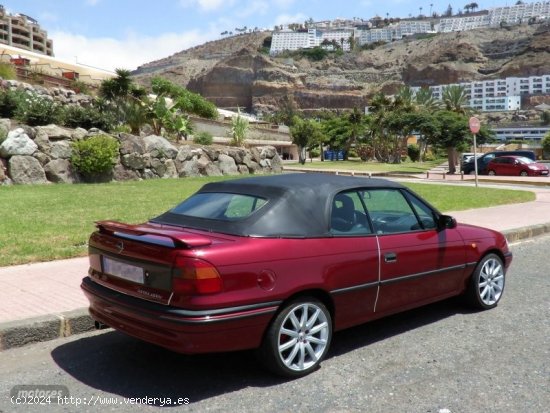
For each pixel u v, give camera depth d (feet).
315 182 16.67
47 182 62.13
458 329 18.74
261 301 13.82
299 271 14.53
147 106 97.60
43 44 490.90
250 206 15.55
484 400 13.35
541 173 115.34
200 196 17.40
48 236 30.81
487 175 124.36
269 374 14.98
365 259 16.07
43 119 71.00
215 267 13.26
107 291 15.10
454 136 141.18
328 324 15.39
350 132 298.15
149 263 13.89
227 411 12.86
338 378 14.74
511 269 28.50
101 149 65.21
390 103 279.49
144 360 16.03
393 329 18.80
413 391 13.89
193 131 103.71
